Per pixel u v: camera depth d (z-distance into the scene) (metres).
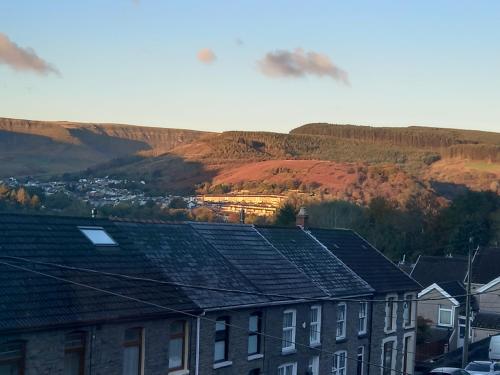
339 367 34.78
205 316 26.09
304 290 32.34
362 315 37.38
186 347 25.42
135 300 23.45
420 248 92.25
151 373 23.70
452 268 66.56
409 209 104.44
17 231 23.31
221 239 32.69
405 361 42.06
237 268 30.67
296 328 31.30
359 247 42.78
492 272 62.88
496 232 91.25
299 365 31.52
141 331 23.55
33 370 19.83
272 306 29.61
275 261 33.84
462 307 56.97
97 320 21.50
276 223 73.88
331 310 33.91
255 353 29.19
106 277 23.91
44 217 25.02
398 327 40.59
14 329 19.03
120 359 22.56
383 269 41.50
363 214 98.69
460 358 48.44
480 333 54.78
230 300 27.52
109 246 26.06
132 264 25.81
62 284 22.23
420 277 66.62
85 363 21.44
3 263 21.34
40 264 22.28
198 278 27.88
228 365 27.30
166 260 27.86
